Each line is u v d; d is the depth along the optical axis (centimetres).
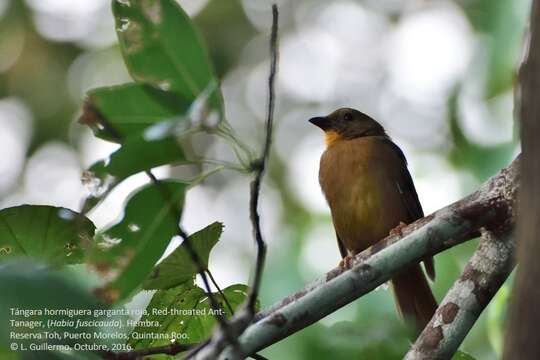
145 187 581
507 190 726
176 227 599
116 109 586
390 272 718
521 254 436
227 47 2017
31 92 1969
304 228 1602
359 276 714
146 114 590
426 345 711
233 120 1978
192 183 582
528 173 442
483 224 727
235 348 591
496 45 1066
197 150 1870
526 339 423
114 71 1986
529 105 446
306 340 999
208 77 600
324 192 1138
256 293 573
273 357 1011
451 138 1603
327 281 743
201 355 604
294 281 1296
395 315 1175
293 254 1340
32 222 699
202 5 2042
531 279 427
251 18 2047
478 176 1237
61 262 712
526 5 1048
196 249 705
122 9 606
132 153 563
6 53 1992
